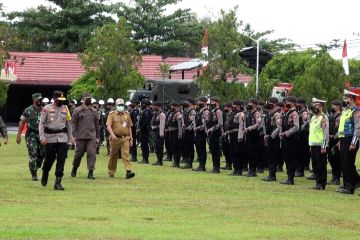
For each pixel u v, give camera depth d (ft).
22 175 64.18
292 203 48.19
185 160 78.79
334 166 63.87
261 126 67.87
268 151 64.69
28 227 36.32
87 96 62.95
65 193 51.34
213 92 101.81
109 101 97.25
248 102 71.10
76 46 204.64
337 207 46.70
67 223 37.91
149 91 118.83
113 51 112.88
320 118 57.93
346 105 56.44
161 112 80.12
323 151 57.26
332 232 37.06
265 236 35.27
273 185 60.18
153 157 94.17
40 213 41.42
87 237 33.76
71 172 65.10
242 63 105.40
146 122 82.99
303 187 59.06
